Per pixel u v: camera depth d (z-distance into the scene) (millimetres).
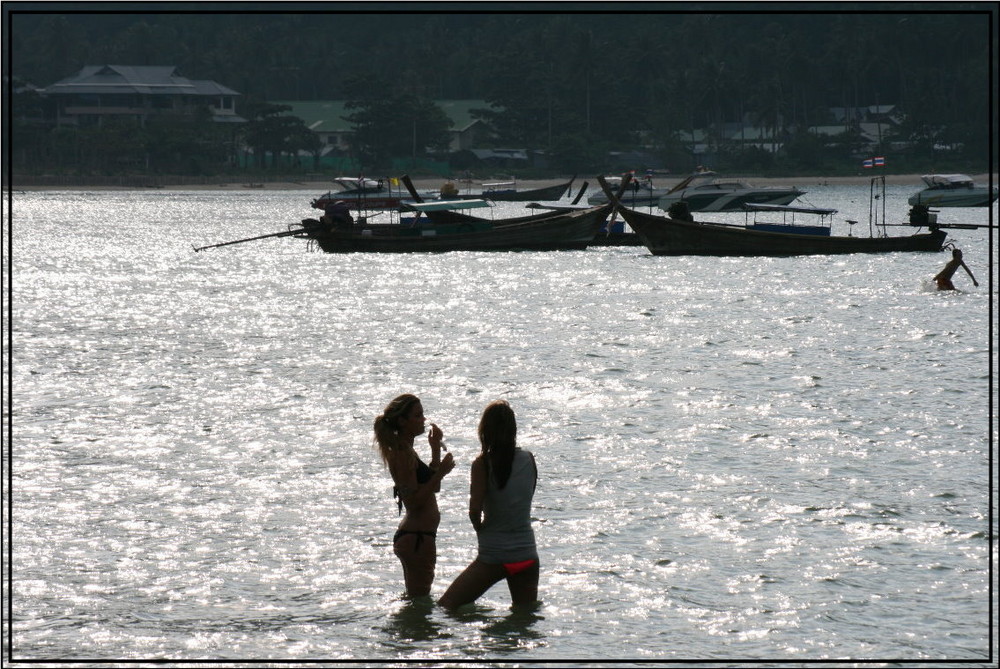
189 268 116812
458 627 20828
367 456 32875
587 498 28641
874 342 57750
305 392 43531
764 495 28828
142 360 52125
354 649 19828
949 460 32281
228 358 52750
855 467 31578
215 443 34562
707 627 20844
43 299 83562
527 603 21688
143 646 19906
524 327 65250
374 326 66188
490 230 131500
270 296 86562
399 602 21969
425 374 47812
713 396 42406
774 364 50312
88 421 37812
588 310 74812
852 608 21641
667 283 95875
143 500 28391
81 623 20844
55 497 28578
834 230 186125
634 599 22125
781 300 80875
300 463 32062
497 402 21406
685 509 27750
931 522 26578
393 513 27391
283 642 20125
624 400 41594
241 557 24344
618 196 127062
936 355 52812
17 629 20531
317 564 23969
